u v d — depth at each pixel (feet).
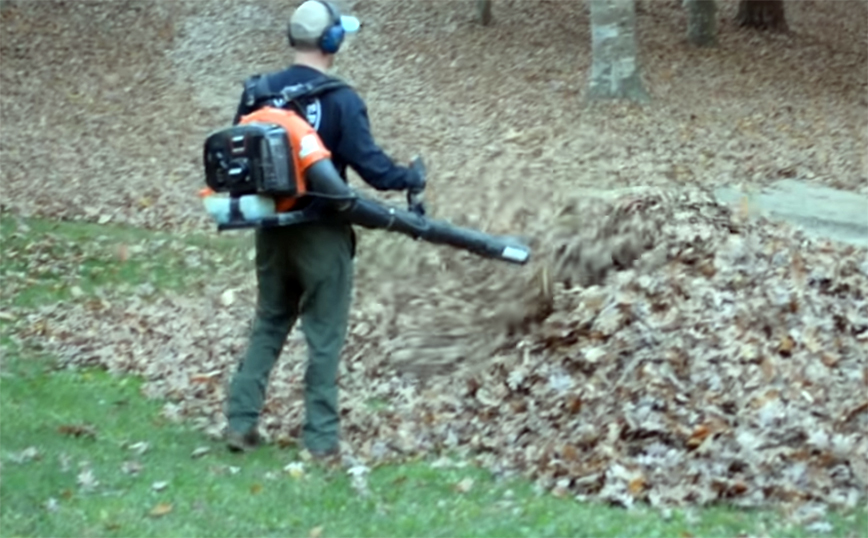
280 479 19.35
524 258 19.99
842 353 23.91
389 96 69.51
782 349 23.70
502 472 19.83
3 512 17.38
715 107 65.72
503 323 27.07
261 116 18.84
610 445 19.97
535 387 23.50
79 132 63.67
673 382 22.22
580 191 37.60
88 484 18.76
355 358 26.89
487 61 75.77
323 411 20.35
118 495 18.42
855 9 95.50
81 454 20.22
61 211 48.19
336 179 18.60
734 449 19.47
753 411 20.92
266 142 18.26
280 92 19.29
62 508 17.75
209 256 40.32
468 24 83.97
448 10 86.99
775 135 59.62
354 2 88.43
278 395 24.34
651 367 22.74
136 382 25.76
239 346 28.71
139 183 53.83
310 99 19.16
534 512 17.85
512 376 24.11
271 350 20.83
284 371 26.05
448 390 24.57
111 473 19.38
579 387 22.86
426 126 62.34
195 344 28.99
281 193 18.61
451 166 52.19
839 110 66.18
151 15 87.04
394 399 24.38
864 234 36.45
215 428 22.22
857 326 25.36
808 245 31.63
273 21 86.43
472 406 23.48
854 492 18.07
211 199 18.97
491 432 21.84
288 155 18.45
